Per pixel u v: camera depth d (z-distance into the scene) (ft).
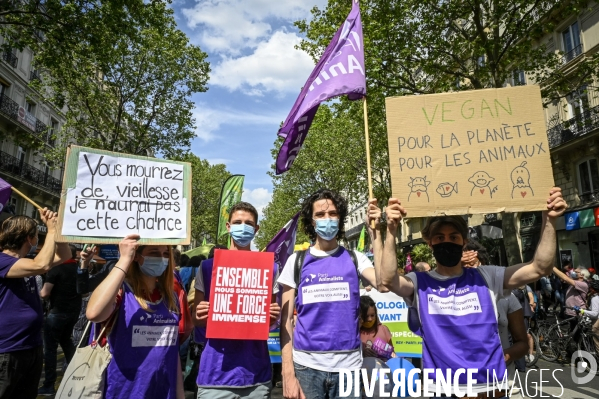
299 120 13.42
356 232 152.97
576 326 27.55
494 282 8.68
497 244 63.00
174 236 9.42
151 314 8.59
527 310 26.91
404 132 9.53
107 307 7.77
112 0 38.68
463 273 8.91
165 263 9.12
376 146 62.03
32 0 38.34
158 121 75.15
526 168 9.06
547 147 9.09
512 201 8.95
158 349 8.44
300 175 101.35
